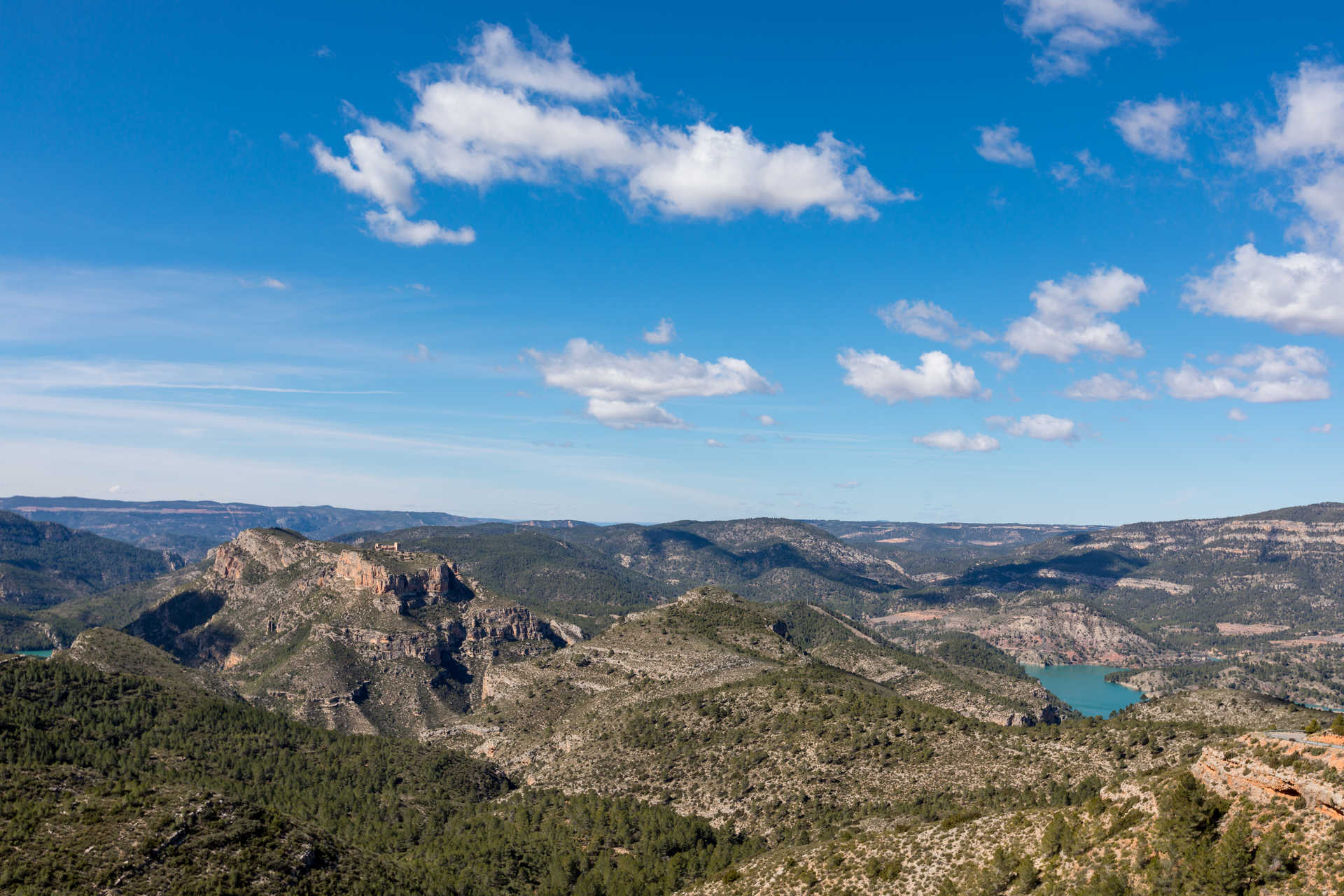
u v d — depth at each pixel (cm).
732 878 15925
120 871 14112
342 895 15588
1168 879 9856
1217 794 10719
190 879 14450
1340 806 9325
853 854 14812
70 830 15012
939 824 15025
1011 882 11769
